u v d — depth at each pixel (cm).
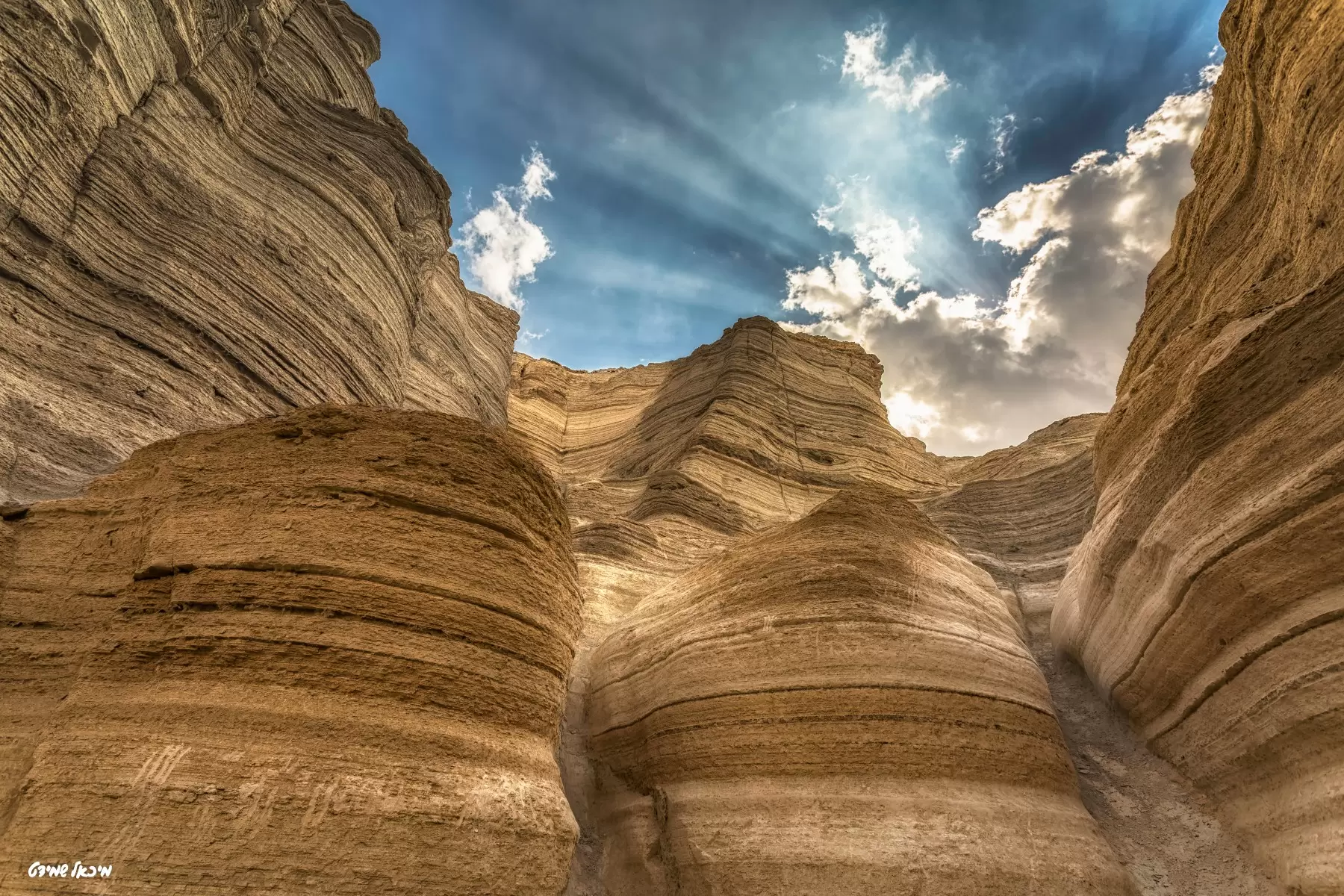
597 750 1055
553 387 4009
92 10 1191
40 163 1091
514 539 686
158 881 443
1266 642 698
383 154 2073
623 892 836
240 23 1681
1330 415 634
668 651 1012
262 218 1556
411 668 588
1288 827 677
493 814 553
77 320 1095
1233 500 732
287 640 564
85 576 610
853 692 844
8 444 863
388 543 622
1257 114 1055
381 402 1769
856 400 3316
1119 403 1119
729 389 2950
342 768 518
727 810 804
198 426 1196
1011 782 807
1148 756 959
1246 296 948
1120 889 737
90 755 486
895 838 729
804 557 993
